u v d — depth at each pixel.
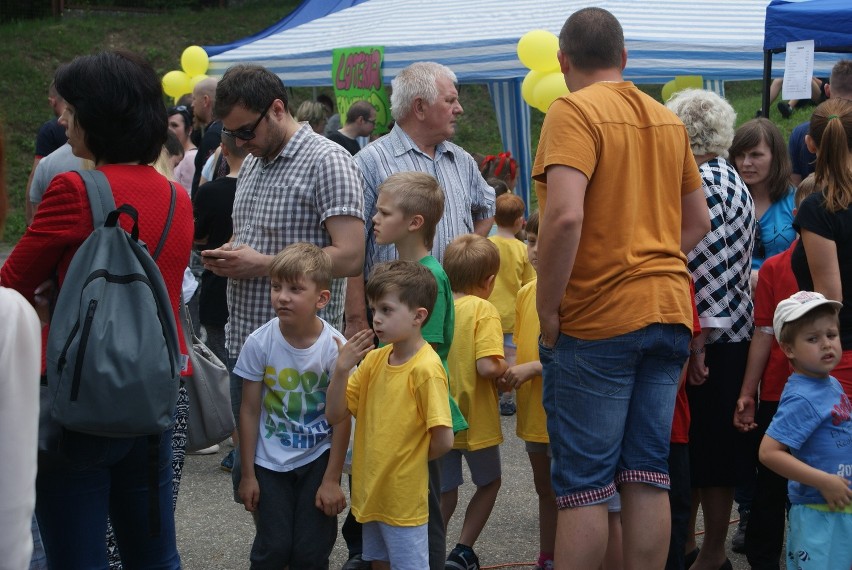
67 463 2.56
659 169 3.12
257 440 3.39
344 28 11.09
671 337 3.04
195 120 9.91
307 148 3.60
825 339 3.18
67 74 2.79
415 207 3.53
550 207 2.95
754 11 8.77
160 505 2.77
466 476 5.50
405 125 4.27
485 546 4.44
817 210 3.43
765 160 4.31
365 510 3.27
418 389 3.21
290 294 3.28
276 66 10.77
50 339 2.51
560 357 3.09
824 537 3.16
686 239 3.33
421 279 3.23
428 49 8.95
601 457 3.04
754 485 3.96
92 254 2.59
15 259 2.67
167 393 2.55
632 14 8.65
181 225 2.89
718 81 9.34
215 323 5.65
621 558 3.60
